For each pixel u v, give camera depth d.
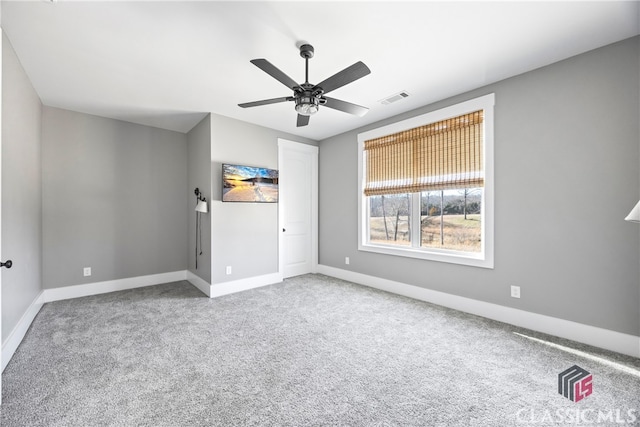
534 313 2.55
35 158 3.00
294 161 4.64
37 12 1.80
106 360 2.06
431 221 3.45
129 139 4.01
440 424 1.45
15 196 2.33
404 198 3.75
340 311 3.06
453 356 2.12
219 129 3.69
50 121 3.40
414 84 2.82
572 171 2.33
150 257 4.19
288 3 1.75
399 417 1.50
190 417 1.50
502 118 2.73
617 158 2.13
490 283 2.84
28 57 2.34
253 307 3.19
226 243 3.72
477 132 2.94
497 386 1.76
